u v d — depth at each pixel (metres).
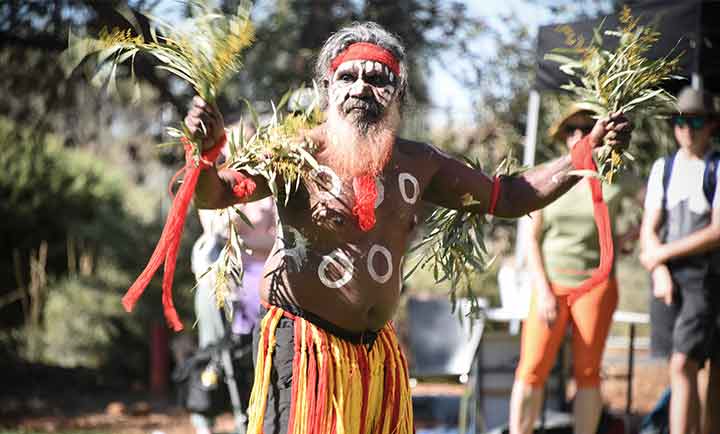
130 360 20.16
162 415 16.52
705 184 9.94
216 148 5.60
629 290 20.30
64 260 21.17
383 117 6.24
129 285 20.69
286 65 16.78
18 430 14.58
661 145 14.35
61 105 16.31
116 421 15.85
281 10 16.59
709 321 9.78
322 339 6.16
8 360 20.11
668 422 10.88
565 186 6.78
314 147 6.18
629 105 6.70
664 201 10.15
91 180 21.58
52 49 14.61
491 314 11.38
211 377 10.73
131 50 5.86
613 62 6.79
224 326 10.59
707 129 9.98
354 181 6.19
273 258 6.42
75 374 19.70
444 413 14.98
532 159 12.56
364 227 6.17
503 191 6.79
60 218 20.91
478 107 17.61
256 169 6.08
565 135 10.31
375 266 6.26
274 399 6.19
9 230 20.23
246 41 5.72
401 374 6.45
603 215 6.66
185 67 5.63
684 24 10.38
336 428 6.05
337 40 6.35
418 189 6.50
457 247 7.23
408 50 17.19
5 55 15.84
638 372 16.77
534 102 12.65
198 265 10.41
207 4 5.79
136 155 18.64
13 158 17.89
